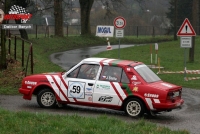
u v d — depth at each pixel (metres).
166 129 9.52
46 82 12.81
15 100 14.41
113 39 60.22
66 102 12.59
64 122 9.41
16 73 19.66
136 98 11.90
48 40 47.16
